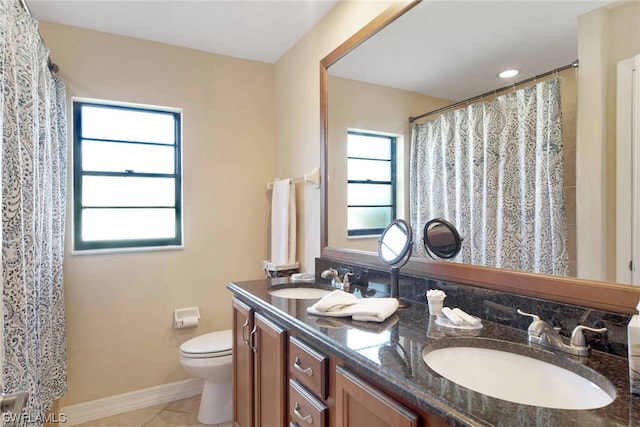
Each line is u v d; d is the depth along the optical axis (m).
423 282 1.51
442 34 1.46
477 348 1.07
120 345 2.42
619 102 0.97
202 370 2.18
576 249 1.06
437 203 1.49
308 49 2.40
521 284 1.17
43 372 1.78
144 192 2.59
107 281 2.39
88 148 2.42
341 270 1.99
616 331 0.94
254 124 2.86
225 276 2.75
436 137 1.49
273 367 1.49
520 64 1.21
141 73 2.48
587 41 1.04
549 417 0.67
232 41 2.54
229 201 2.77
